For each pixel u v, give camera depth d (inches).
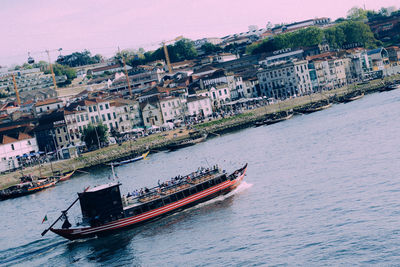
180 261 2383.1
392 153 3742.6
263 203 3061.0
